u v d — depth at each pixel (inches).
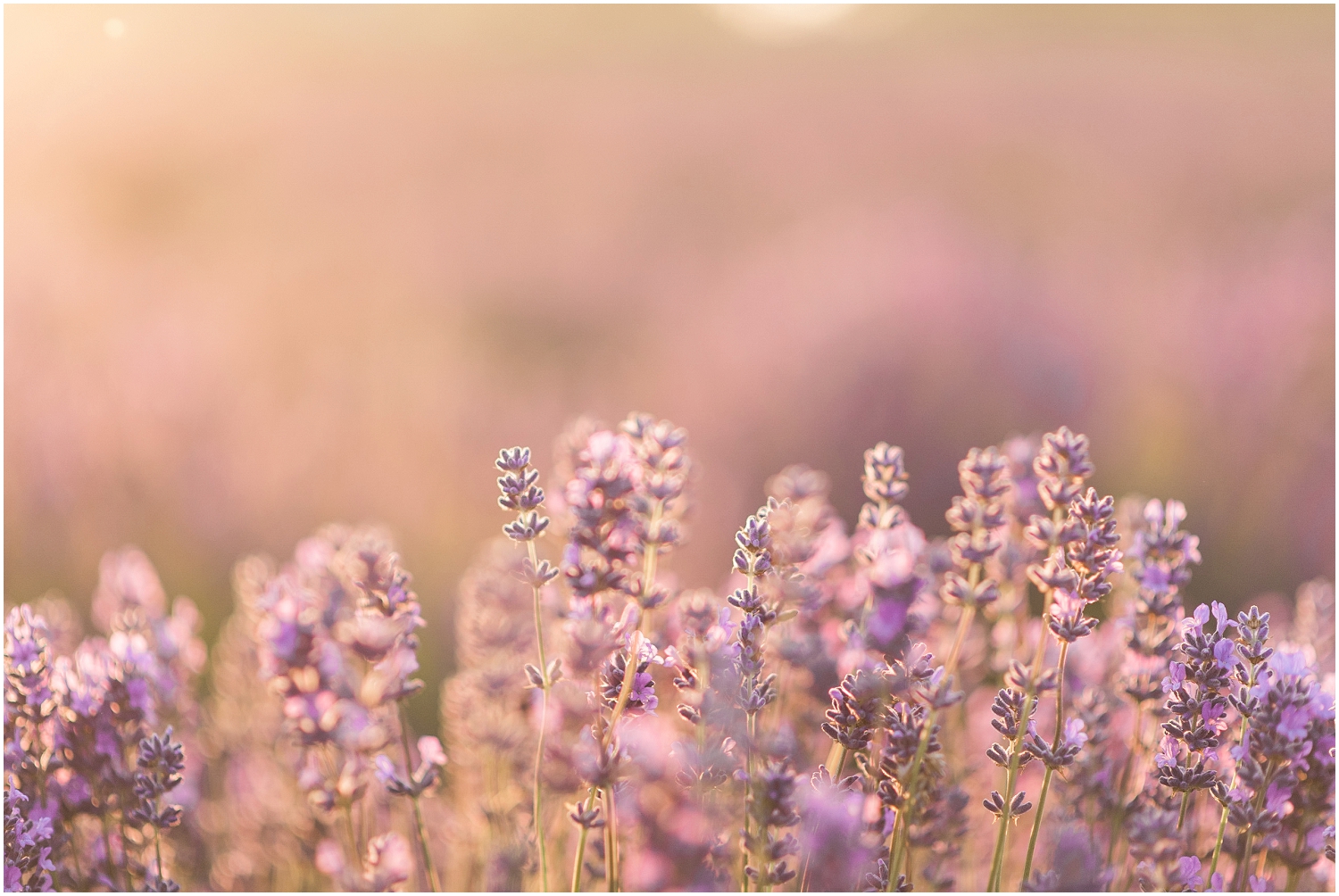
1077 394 230.2
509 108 528.1
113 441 196.5
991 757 63.0
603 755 58.4
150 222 347.3
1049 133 454.0
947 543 87.7
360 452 213.9
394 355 266.8
